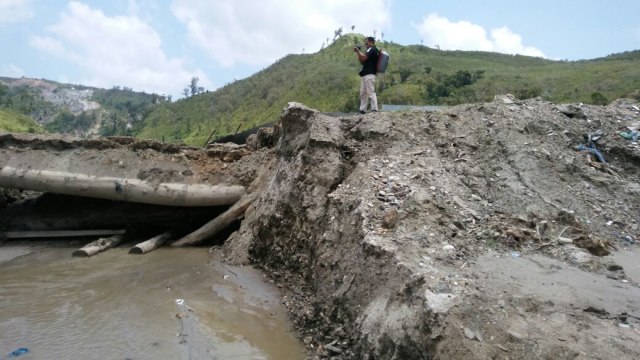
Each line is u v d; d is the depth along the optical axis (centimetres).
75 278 970
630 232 788
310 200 923
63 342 684
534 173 873
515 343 442
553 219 747
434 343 455
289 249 935
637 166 974
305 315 738
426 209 734
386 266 607
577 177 897
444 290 509
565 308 494
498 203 795
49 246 1244
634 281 584
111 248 1224
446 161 913
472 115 1049
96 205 1366
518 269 594
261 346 679
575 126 1067
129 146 1367
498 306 492
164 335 707
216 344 681
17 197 1429
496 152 927
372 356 543
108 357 641
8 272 1012
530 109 1097
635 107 1170
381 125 1024
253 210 1171
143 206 1355
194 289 902
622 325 468
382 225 709
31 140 1311
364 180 863
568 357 419
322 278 761
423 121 1040
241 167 1352
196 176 1327
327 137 1004
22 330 723
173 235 1305
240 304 829
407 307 522
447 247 642
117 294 876
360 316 606
